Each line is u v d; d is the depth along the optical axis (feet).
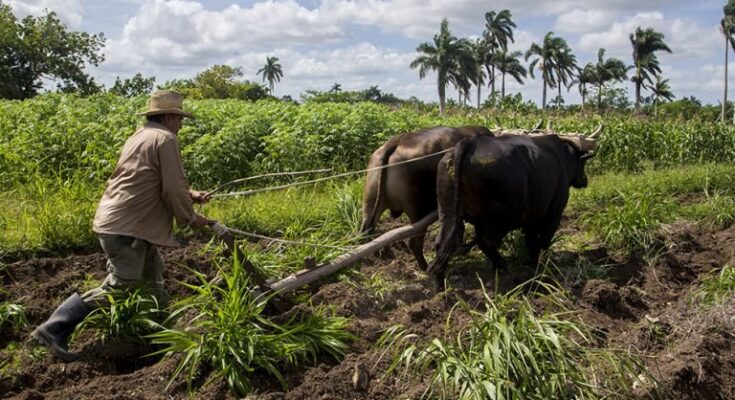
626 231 27.71
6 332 18.13
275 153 37.91
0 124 39.40
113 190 17.28
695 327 19.97
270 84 315.17
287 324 17.30
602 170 51.67
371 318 20.13
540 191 23.08
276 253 22.99
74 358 16.94
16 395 15.70
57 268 22.16
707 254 27.58
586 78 215.51
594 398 15.34
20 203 27.25
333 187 35.19
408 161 23.32
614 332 19.92
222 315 16.43
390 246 26.58
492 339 16.05
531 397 14.92
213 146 35.88
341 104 55.67
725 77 200.23
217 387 15.79
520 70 246.68
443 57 210.38
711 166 49.14
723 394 17.31
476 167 21.22
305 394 15.85
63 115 41.04
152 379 16.16
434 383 15.67
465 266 25.76
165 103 17.62
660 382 16.62
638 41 224.12
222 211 29.01
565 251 27.35
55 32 122.11
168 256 23.68
